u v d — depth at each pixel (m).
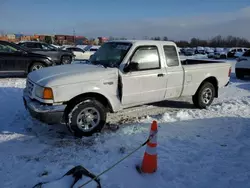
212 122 5.49
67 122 4.30
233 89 9.73
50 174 3.26
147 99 5.24
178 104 7.00
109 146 4.13
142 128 4.99
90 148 4.06
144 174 3.33
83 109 4.37
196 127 5.15
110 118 5.61
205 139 4.54
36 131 4.74
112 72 4.61
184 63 7.68
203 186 3.13
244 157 3.88
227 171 3.47
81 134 4.43
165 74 5.38
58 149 4.01
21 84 9.11
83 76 4.33
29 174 3.26
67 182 2.89
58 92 4.11
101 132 4.73
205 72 6.30
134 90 4.93
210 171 3.46
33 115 4.20
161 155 3.86
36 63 10.74
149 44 5.15
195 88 6.20
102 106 4.55
